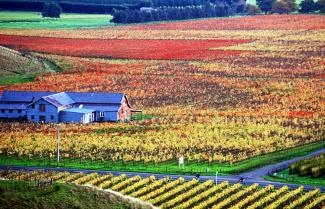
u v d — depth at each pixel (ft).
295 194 574.97
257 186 596.70
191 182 598.75
